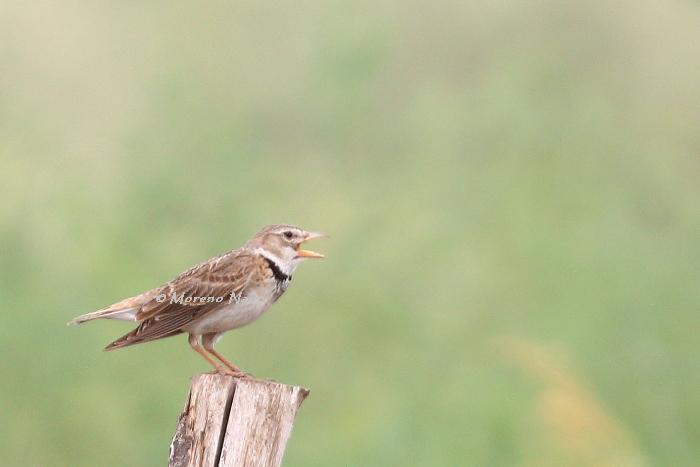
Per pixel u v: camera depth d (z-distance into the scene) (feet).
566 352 46.57
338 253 53.88
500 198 55.67
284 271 33.19
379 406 45.85
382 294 51.39
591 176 56.13
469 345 48.34
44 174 53.78
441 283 52.21
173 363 45.60
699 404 44.91
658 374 45.85
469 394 43.96
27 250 48.03
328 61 61.87
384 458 41.78
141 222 51.24
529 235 52.60
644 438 43.70
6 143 54.85
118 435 43.37
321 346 49.32
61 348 44.75
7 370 43.86
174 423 44.01
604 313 48.39
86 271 47.52
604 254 51.19
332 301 50.72
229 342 48.34
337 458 42.57
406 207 56.85
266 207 56.03
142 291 47.11
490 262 52.24
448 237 54.29
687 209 55.62
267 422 25.22
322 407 47.21
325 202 57.31
